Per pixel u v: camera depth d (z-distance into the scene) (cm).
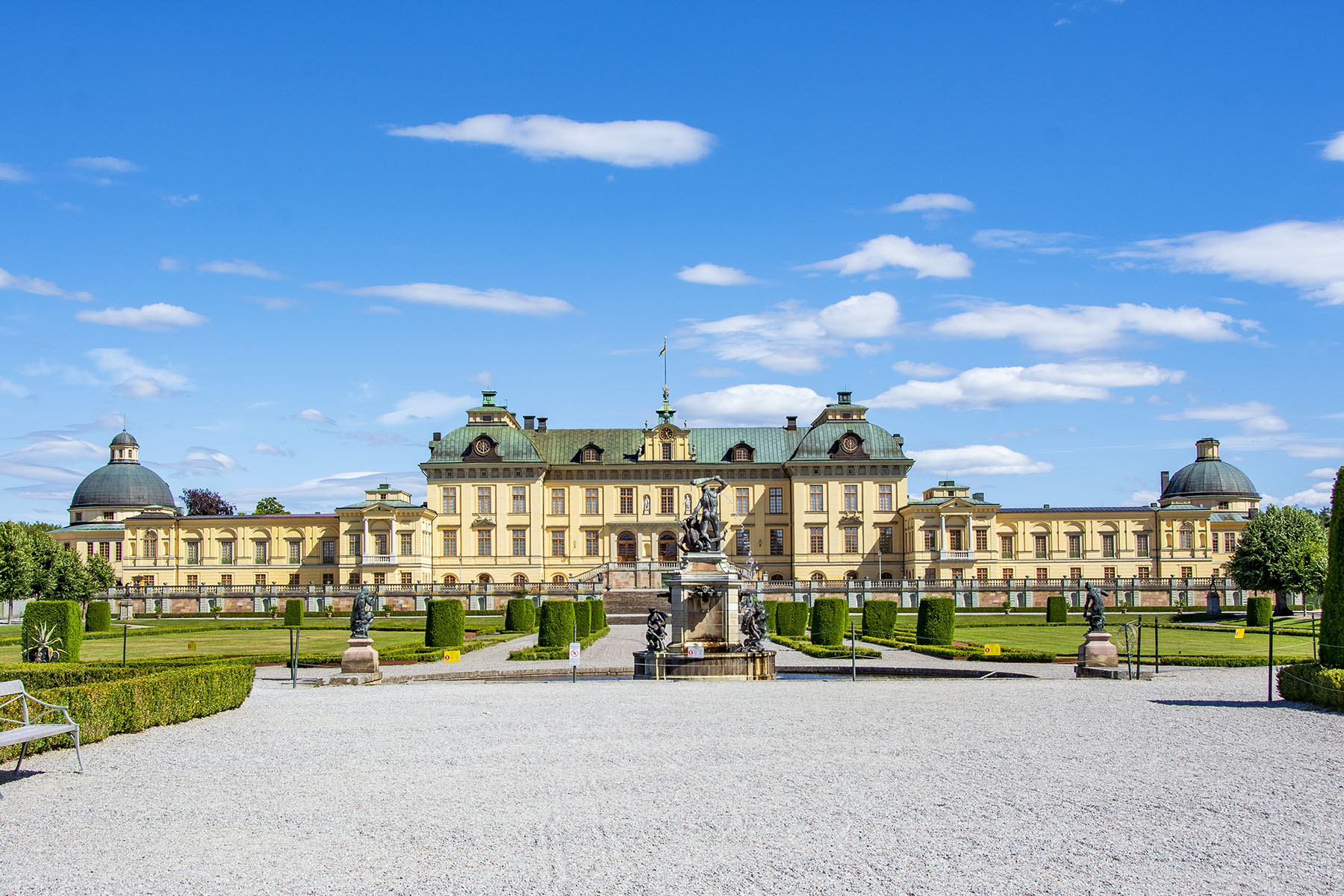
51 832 1592
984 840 1524
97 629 7875
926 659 5012
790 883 1344
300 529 12888
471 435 13112
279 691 3497
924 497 13312
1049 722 2602
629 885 1340
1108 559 13050
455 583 11644
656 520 13188
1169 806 1717
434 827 1603
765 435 13788
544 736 2406
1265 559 10100
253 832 1584
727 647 4144
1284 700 3058
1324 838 1538
